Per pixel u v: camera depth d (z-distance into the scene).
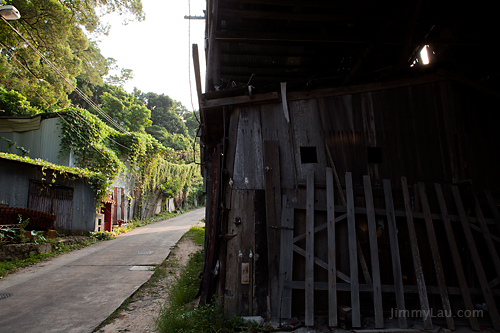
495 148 5.16
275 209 4.41
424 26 6.59
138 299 5.18
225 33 5.95
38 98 17.47
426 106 5.05
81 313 4.44
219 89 5.25
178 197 32.12
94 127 15.47
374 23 6.15
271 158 4.59
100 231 12.95
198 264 7.33
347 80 4.91
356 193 4.62
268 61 7.80
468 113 5.15
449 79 5.11
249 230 4.39
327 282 4.18
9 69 16.69
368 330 3.86
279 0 5.10
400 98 5.06
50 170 10.75
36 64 14.77
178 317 3.84
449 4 5.55
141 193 21.59
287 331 3.79
